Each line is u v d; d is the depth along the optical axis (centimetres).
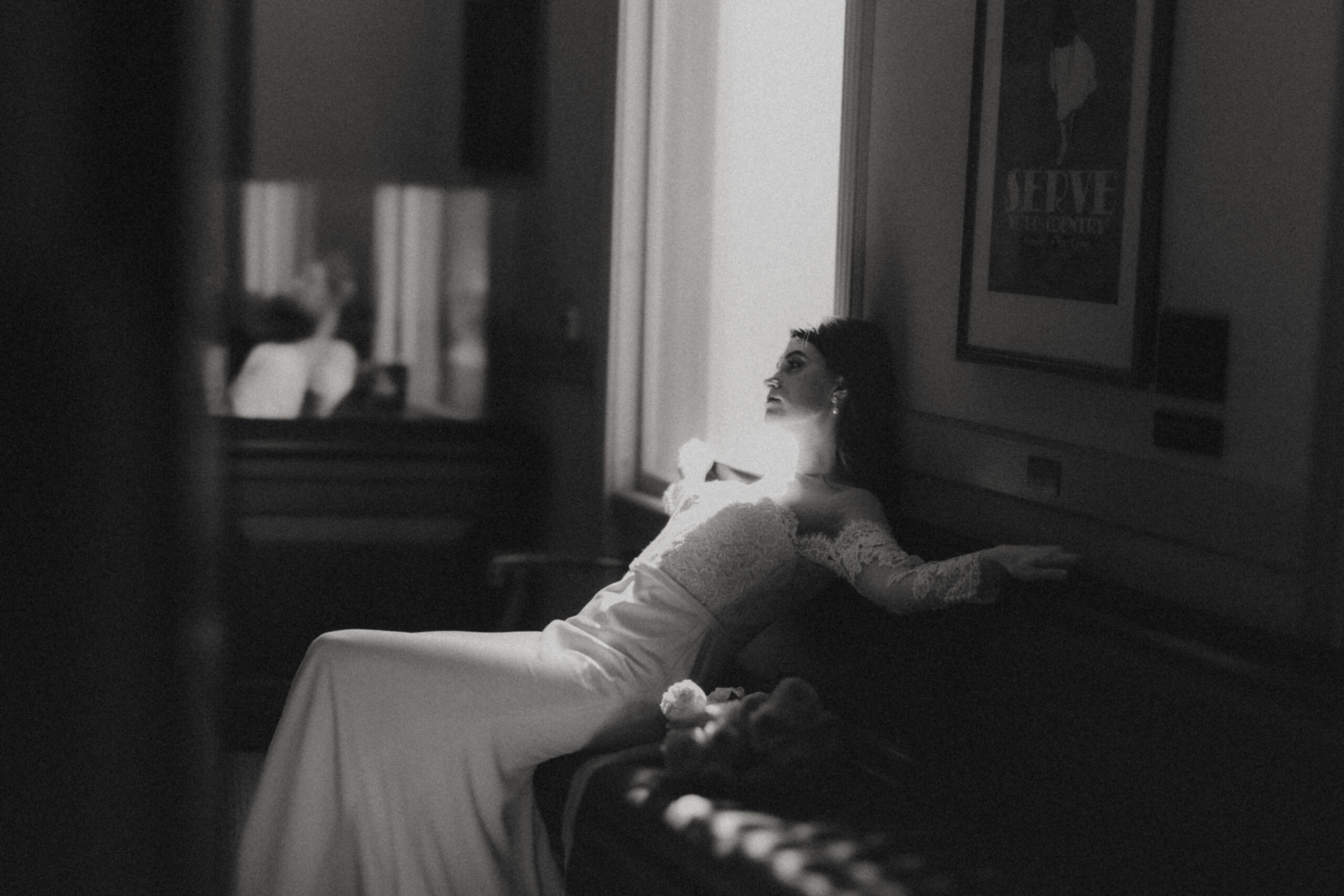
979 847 244
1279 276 243
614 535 493
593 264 507
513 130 574
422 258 593
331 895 311
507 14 572
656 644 330
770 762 275
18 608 34
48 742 35
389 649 314
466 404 587
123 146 34
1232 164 253
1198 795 234
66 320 34
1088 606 264
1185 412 265
